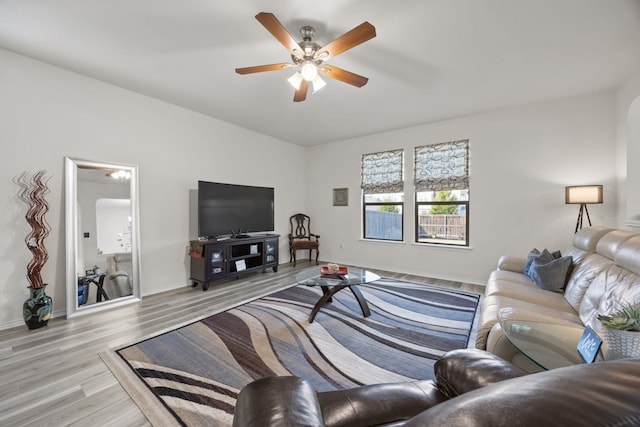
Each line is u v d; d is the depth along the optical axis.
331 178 5.77
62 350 2.18
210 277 3.84
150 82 3.15
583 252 2.51
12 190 2.60
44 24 2.16
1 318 2.53
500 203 3.95
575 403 0.32
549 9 1.97
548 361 1.17
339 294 3.59
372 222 5.30
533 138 3.71
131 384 1.77
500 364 1.01
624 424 0.29
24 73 2.65
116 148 3.27
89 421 1.48
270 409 0.73
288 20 2.11
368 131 5.01
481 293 3.64
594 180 3.36
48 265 2.80
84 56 2.63
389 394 1.02
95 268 3.04
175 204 3.86
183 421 1.47
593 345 1.10
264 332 2.51
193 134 4.05
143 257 3.54
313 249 5.93
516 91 3.33
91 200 3.04
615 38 2.30
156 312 2.99
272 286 3.99
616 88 3.21
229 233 4.31
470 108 3.88
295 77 2.39
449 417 0.35
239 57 2.63
